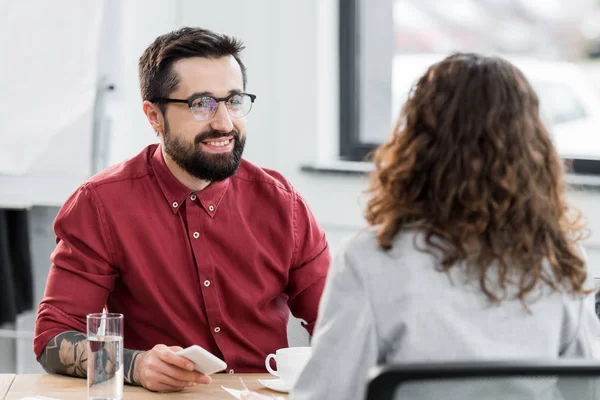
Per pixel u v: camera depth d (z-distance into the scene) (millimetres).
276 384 1919
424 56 4266
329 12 4277
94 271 2215
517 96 1405
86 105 3686
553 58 4004
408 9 4277
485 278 1372
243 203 2352
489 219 1365
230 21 4234
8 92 3650
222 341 2264
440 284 1363
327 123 4297
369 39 4359
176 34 2264
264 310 2336
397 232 1395
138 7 3959
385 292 1364
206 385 1947
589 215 3660
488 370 1083
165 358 1848
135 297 2254
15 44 3637
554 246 1416
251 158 4301
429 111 1405
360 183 4078
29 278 3826
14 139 3658
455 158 1379
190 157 2203
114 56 3773
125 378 1927
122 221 2240
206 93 2199
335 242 4148
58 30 3639
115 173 2307
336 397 1348
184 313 2256
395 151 1433
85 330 2178
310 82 4215
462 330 1349
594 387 1132
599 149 3943
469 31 4156
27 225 3805
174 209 2266
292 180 4246
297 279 2391
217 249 2291
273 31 4230
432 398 1119
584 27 3943
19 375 2039
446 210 1364
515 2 4051
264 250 2326
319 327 1400
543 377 1108
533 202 1388
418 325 1345
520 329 1379
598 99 3943
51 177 3748
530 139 1401
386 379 1085
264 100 4266
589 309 1498
